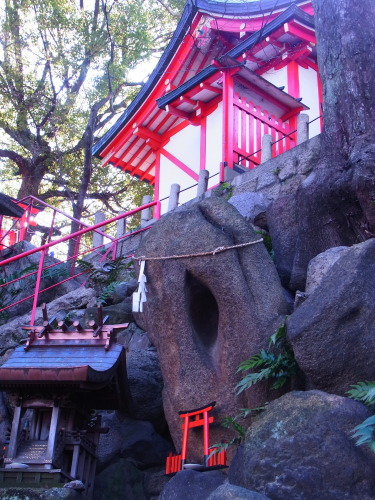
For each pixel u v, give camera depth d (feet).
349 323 15.28
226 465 16.97
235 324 18.39
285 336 17.03
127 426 22.22
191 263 19.35
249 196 28.66
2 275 39.47
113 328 19.17
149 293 20.47
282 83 44.88
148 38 59.82
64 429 18.17
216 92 43.45
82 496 16.98
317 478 12.84
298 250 22.13
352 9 23.66
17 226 47.37
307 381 16.75
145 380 22.86
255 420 15.19
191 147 47.83
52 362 18.30
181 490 15.06
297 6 39.78
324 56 24.03
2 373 17.62
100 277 33.68
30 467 17.24
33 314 23.90
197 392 18.63
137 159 56.24
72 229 47.83
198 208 20.70
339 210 21.24
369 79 22.59
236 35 47.03
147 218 38.29
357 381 15.02
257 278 18.89
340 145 22.25
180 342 19.25
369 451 13.04
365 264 15.85
